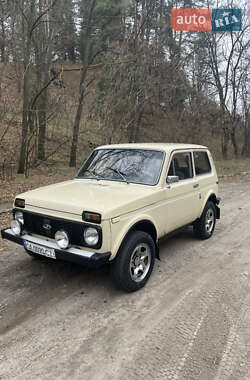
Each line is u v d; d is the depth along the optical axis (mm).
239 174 17141
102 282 4012
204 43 22234
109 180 4441
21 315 3270
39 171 11984
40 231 3699
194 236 5980
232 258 4922
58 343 2836
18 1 9992
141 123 19469
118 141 13102
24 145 11211
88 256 3176
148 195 3877
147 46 14391
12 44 10336
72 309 3389
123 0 15383
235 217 7582
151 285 3967
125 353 2707
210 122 22875
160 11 19500
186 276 4250
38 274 4219
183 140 18781
